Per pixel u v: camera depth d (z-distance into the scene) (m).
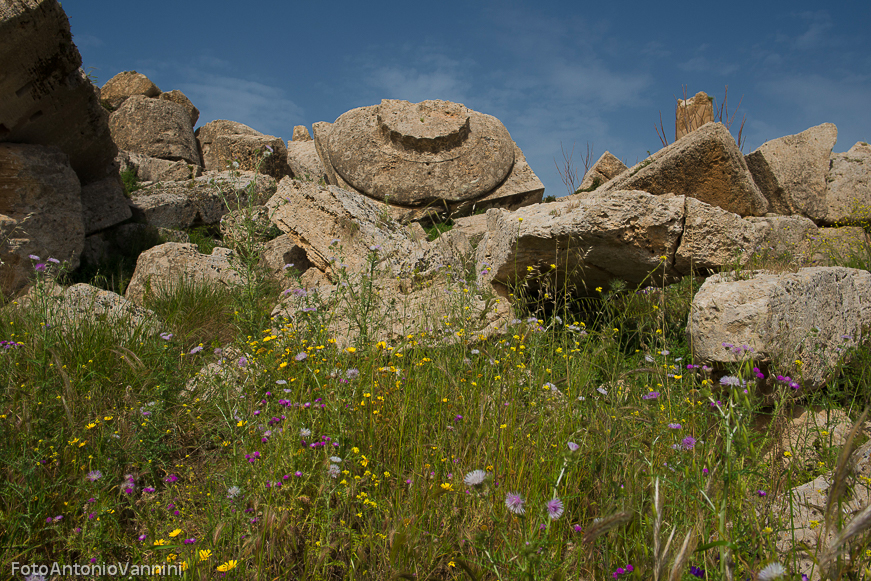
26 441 2.59
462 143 12.04
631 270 5.08
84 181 9.84
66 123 8.40
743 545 1.90
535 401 3.00
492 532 2.12
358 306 3.76
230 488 2.31
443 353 3.74
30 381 3.16
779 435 2.81
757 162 9.02
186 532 2.34
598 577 2.11
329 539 2.16
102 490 2.47
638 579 1.75
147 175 14.05
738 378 2.30
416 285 5.69
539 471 2.44
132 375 3.63
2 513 2.34
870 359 3.64
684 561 1.45
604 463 2.44
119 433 2.84
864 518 1.35
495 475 2.45
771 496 2.40
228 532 2.25
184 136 15.52
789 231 6.97
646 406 2.90
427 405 3.12
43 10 6.61
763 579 1.43
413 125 11.81
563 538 2.21
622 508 2.09
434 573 2.16
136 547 2.27
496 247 5.52
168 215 10.79
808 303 3.58
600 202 4.69
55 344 3.72
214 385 3.32
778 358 3.17
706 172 6.77
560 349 3.61
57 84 7.67
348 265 6.77
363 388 3.03
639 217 4.66
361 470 2.55
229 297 5.91
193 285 6.27
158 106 15.34
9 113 7.40
